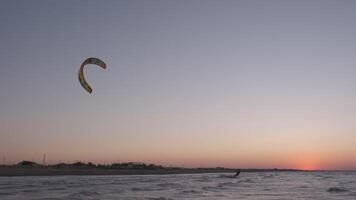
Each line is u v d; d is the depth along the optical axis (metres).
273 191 64.19
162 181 97.50
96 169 185.12
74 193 50.19
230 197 51.00
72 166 186.75
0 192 50.22
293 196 54.16
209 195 53.59
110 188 63.03
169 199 45.72
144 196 49.06
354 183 104.62
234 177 147.88
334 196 55.16
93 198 45.06
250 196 53.03
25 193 49.06
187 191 60.22
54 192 51.16
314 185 88.38
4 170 129.00
